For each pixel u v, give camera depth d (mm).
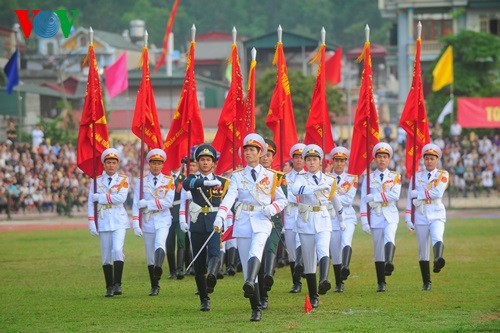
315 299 30906
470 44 112625
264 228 28906
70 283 38125
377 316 28438
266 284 29375
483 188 89875
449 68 96750
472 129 104188
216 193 30406
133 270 42938
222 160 41406
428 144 36031
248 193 29047
